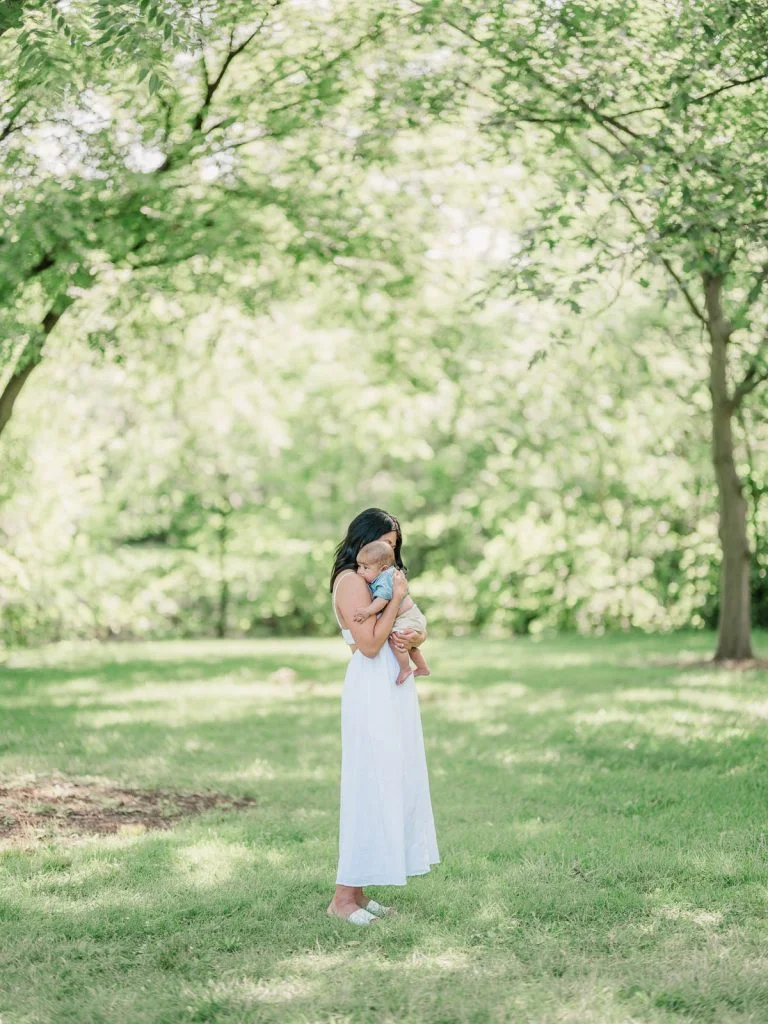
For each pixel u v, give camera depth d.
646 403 15.85
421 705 10.71
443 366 13.40
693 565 18.22
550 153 8.79
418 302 12.52
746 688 10.86
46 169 8.98
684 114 7.61
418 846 4.66
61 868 5.27
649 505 18.42
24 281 9.29
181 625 20.48
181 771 7.49
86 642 18.44
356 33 9.27
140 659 15.70
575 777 7.27
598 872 5.12
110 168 9.05
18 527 15.58
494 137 9.16
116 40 6.59
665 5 7.91
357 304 12.67
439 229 11.65
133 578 19.09
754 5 7.23
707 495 18.02
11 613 16.48
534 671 13.35
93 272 9.56
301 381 17.41
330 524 20.84
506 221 11.70
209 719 9.84
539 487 18.75
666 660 13.83
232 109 9.77
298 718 9.91
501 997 3.75
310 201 10.26
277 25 9.26
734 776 7.19
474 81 8.66
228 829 5.96
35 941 4.32
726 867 5.15
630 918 4.53
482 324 14.83
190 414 15.99
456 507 20.20
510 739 8.71
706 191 7.51
